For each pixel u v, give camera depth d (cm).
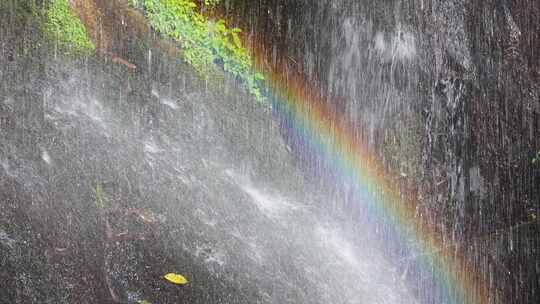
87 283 477
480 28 1048
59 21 688
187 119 746
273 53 977
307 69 998
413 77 1032
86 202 541
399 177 998
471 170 1036
